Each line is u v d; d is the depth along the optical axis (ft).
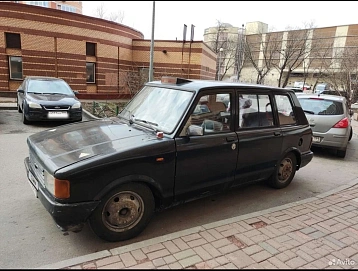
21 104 33.73
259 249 9.58
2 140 23.73
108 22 66.03
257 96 13.99
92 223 9.51
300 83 156.66
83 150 9.95
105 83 68.54
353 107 77.00
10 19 54.44
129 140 10.62
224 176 12.71
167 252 9.13
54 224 11.11
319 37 124.26
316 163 22.82
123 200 9.95
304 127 16.51
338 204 13.91
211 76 96.94
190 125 11.18
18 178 15.83
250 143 13.29
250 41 152.05
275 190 15.99
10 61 56.44
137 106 13.65
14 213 11.87
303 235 10.69
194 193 11.87
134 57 75.56
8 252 9.29
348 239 10.60
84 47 63.00
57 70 60.23
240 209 13.37
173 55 74.18
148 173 10.21
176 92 12.41
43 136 12.10
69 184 8.80
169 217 12.21
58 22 58.59
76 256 9.25
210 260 8.83
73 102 30.99
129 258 8.74
